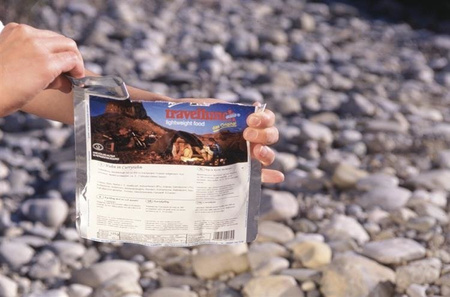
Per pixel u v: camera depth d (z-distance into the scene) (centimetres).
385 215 325
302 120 434
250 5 664
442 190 351
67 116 183
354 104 450
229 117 154
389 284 262
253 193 160
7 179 363
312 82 500
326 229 310
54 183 357
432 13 663
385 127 423
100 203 155
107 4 629
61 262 292
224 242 160
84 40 551
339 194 352
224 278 278
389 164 383
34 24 561
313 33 606
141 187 154
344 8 660
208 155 155
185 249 294
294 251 284
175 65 523
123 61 511
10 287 267
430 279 265
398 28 626
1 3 540
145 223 156
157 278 281
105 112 153
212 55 532
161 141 154
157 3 649
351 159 386
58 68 145
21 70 142
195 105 153
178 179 155
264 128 154
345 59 550
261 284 262
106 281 272
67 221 329
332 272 259
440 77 520
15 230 317
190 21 612
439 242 300
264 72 518
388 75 523
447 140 411
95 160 154
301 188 355
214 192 156
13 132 421
